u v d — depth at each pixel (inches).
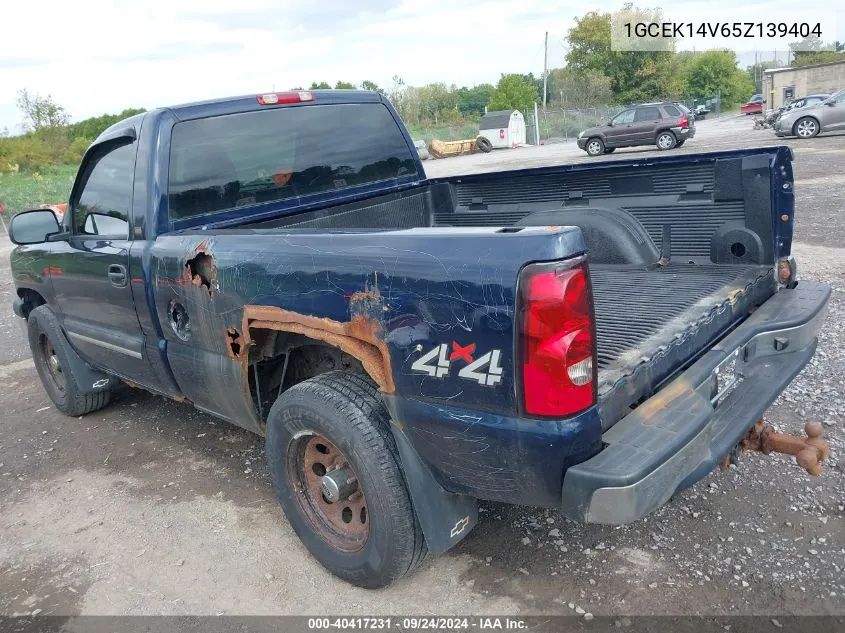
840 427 148.0
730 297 119.0
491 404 83.2
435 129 1834.4
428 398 89.4
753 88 3223.4
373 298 92.0
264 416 128.0
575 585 109.4
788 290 135.3
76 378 186.9
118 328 152.2
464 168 957.2
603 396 86.4
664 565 111.7
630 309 117.9
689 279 133.6
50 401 216.4
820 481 130.1
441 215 188.4
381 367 94.2
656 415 90.0
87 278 153.9
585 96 2197.3
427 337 87.0
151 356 141.7
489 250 81.2
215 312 117.4
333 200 161.2
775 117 1061.1
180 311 128.3
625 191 152.7
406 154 181.5
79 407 192.9
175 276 125.0
